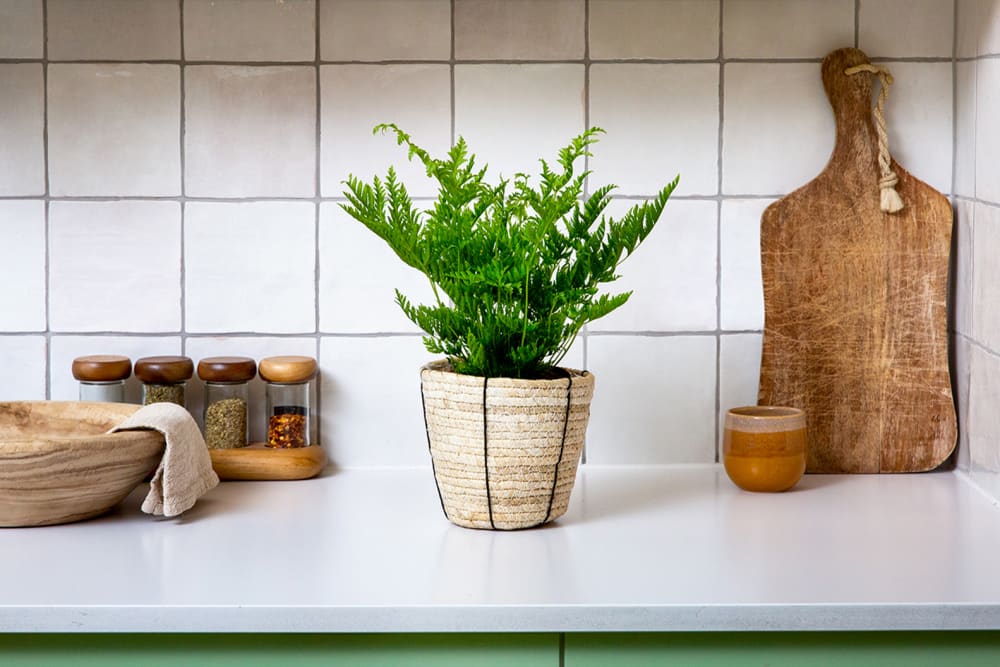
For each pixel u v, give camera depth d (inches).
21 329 66.9
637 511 58.8
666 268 66.8
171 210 66.4
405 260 56.1
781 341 65.9
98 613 45.3
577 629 45.6
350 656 47.0
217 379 64.2
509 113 65.9
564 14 65.3
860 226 65.6
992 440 60.3
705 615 45.5
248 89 65.7
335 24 65.3
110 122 65.8
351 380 67.3
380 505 60.1
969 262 63.7
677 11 65.4
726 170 66.2
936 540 54.0
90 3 65.1
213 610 45.4
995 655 47.1
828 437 66.1
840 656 47.1
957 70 65.4
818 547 52.9
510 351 55.0
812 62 65.8
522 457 53.9
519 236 54.1
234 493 62.3
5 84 65.5
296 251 66.6
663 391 67.5
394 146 66.1
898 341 65.7
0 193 66.1
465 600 45.9
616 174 66.3
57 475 54.1
